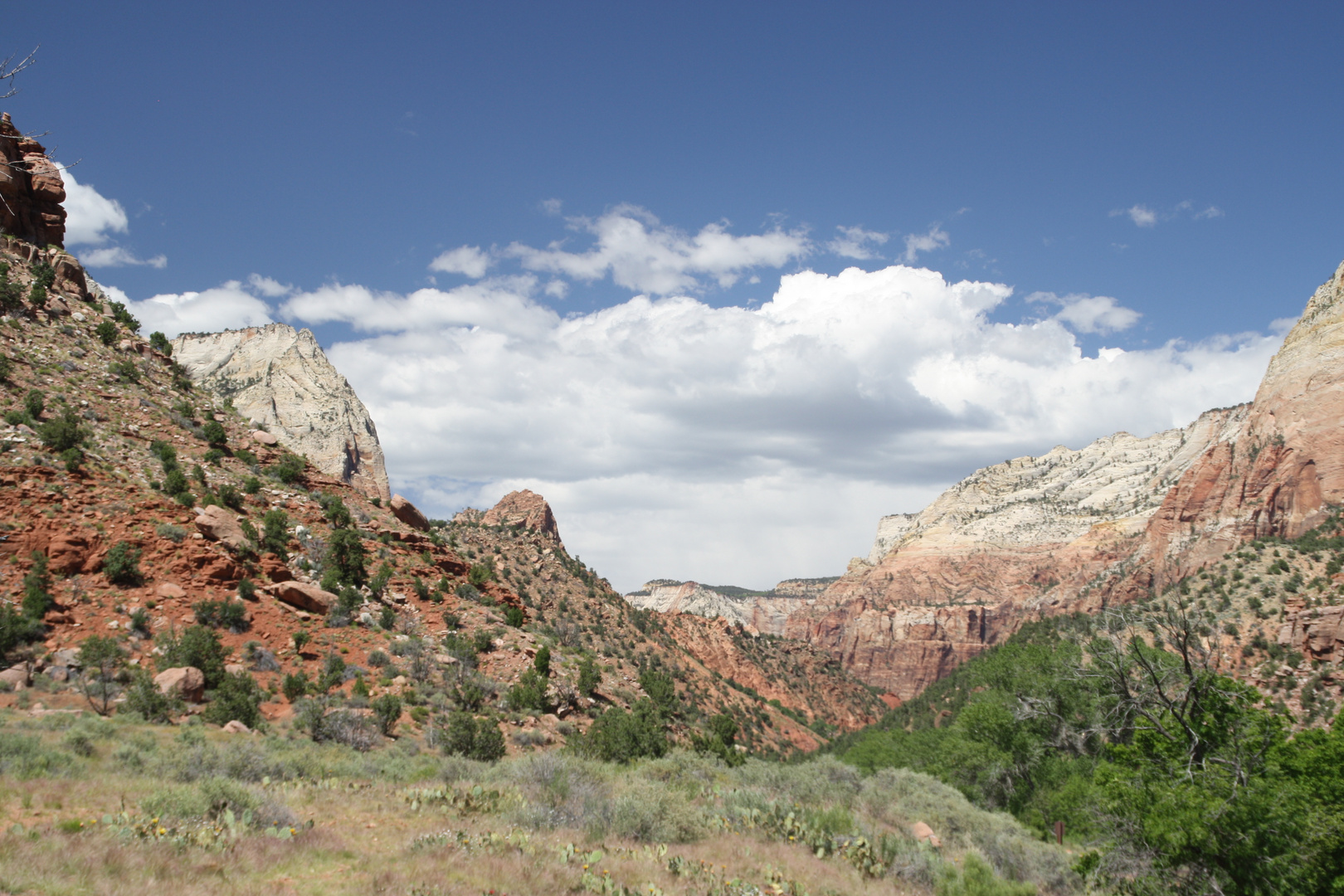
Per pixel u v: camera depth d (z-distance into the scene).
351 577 53.00
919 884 18.97
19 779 18.86
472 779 26.12
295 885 13.09
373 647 46.41
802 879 17.62
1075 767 35.78
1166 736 25.05
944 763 40.25
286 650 43.03
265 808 17.31
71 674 34.56
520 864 15.01
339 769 26.52
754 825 21.98
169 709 33.16
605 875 14.81
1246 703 25.17
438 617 54.59
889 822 26.62
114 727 28.72
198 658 37.72
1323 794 21.92
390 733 36.75
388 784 24.95
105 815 15.56
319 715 34.50
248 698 35.16
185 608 41.97
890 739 56.69
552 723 45.75
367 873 13.98
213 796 17.00
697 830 20.44
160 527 45.28
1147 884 20.66
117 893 11.39
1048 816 32.91
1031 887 18.47
